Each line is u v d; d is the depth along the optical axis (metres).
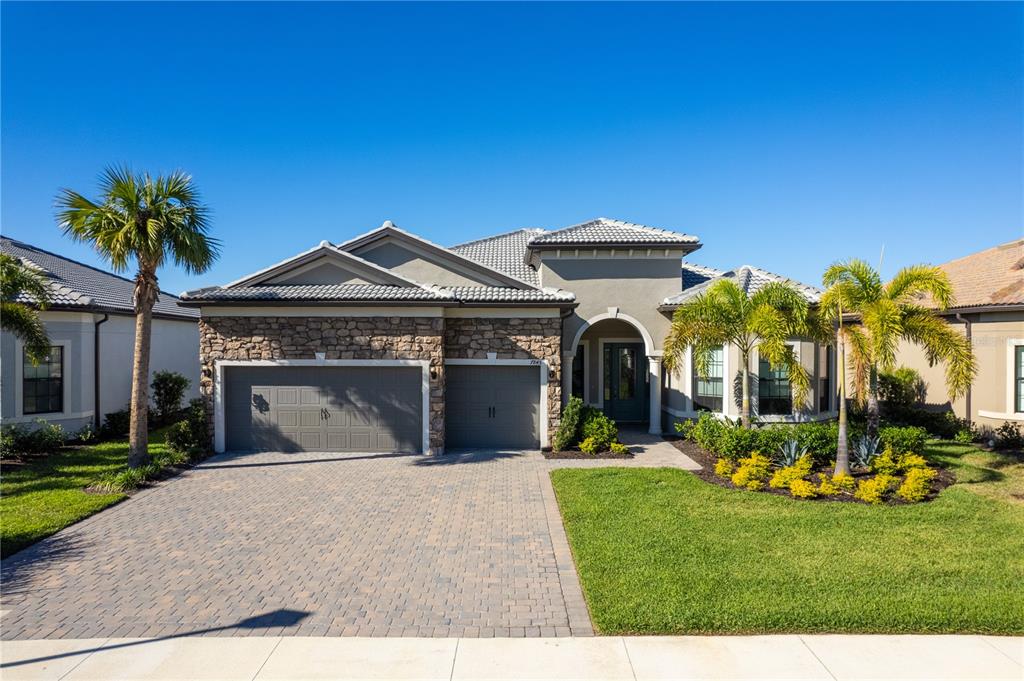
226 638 5.96
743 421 14.07
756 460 12.23
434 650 5.72
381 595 6.96
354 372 15.18
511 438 15.89
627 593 6.72
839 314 12.06
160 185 12.25
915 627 5.98
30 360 15.20
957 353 11.73
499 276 17.28
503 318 15.72
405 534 9.11
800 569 7.38
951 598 6.52
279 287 15.76
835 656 5.52
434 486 11.98
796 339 16.72
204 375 15.06
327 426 15.20
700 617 6.12
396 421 15.16
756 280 18.30
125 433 17.75
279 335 15.03
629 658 5.53
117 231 11.81
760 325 12.46
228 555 8.23
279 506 10.58
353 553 8.32
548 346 15.70
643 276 18.73
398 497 11.18
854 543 8.32
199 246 12.66
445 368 15.83
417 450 15.16
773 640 5.80
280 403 15.21
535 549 8.48
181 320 22.45
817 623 6.03
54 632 6.10
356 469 13.42
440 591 7.07
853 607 6.29
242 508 10.46
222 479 12.52
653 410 18.62
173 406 20.34
